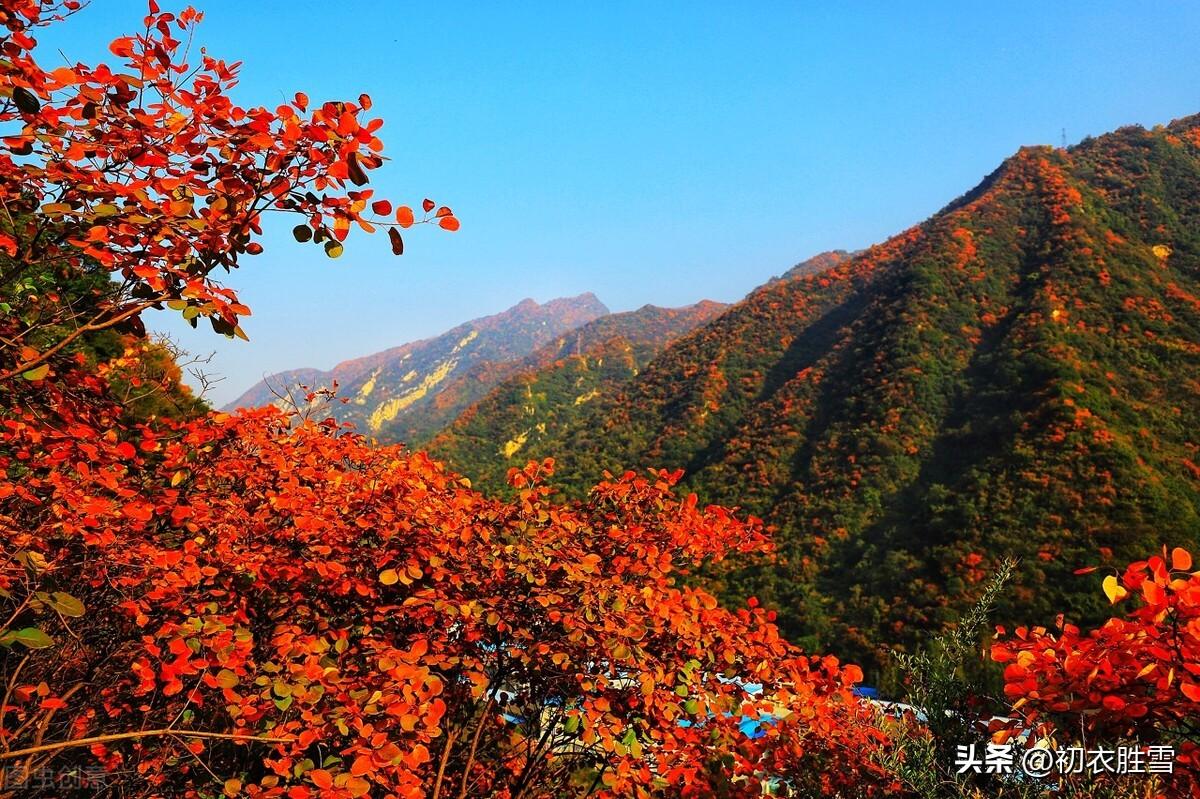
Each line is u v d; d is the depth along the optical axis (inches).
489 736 168.9
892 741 129.0
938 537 1331.2
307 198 87.1
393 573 133.7
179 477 149.2
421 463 174.7
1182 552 95.2
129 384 148.9
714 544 185.3
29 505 113.7
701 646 144.3
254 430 169.8
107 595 129.4
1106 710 100.5
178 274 80.5
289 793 93.0
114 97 83.4
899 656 143.6
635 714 138.6
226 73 87.7
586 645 134.0
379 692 99.7
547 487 157.3
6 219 86.0
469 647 142.9
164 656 115.0
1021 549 1171.3
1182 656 93.5
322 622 142.3
